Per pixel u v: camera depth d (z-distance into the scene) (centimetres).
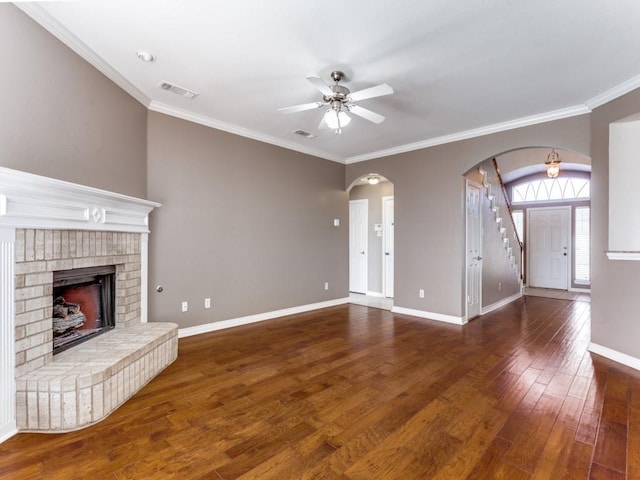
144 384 259
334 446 184
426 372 287
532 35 233
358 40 240
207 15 214
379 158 553
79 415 199
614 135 319
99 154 278
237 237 438
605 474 161
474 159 440
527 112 374
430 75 290
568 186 779
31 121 212
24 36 206
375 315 507
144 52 258
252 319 457
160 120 362
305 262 532
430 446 184
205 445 184
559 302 623
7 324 188
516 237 685
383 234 685
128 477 159
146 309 337
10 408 190
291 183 509
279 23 222
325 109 368
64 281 250
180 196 380
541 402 233
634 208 313
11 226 189
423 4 203
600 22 219
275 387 257
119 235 296
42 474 161
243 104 358
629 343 300
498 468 166
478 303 511
